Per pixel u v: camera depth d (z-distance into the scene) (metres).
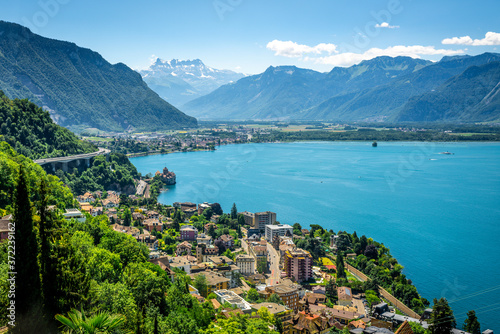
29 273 81.75
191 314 145.00
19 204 82.56
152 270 165.88
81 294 88.31
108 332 74.94
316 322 194.12
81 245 135.50
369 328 175.50
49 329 81.06
